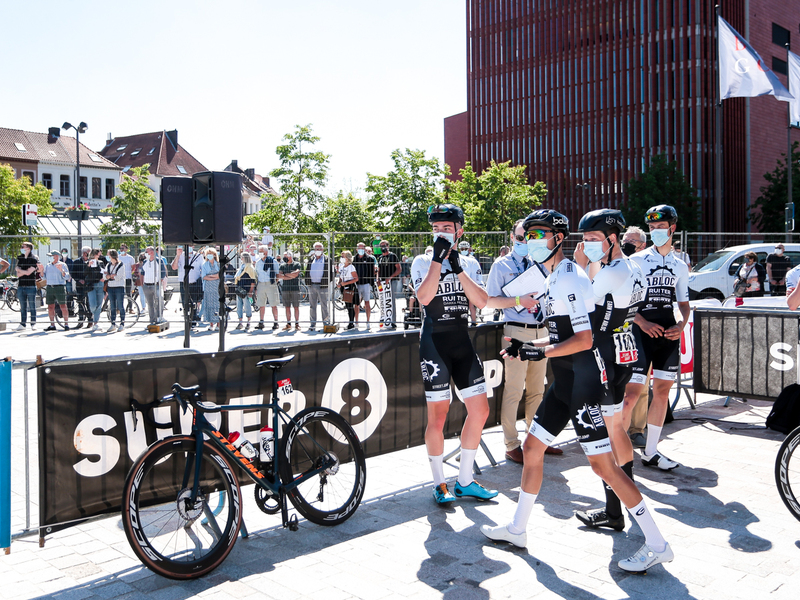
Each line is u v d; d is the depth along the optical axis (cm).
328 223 2503
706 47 4419
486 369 514
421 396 482
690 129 4472
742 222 4512
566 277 320
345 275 1286
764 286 1316
